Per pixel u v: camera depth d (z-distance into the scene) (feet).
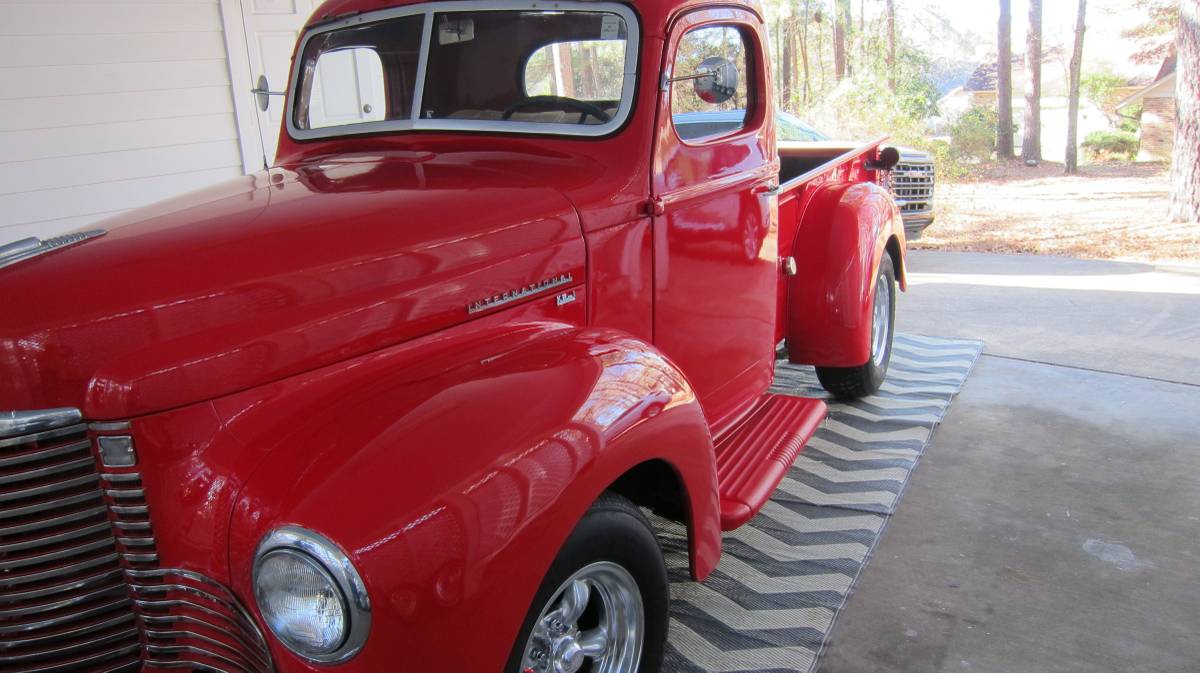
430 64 8.53
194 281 5.51
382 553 4.75
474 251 6.57
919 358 16.31
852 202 12.39
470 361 6.19
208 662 5.47
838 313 12.13
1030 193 49.47
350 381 5.94
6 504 5.23
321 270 5.88
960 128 73.92
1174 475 11.32
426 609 4.85
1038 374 15.31
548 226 7.02
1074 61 65.16
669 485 7.18
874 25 71.41
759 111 9.75
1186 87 32.73
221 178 21.38
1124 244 29.58
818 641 8.15
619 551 6.23
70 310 5.23
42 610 5.40
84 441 5.26
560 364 6.21
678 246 8.35
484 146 8.27
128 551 5.44
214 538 5.19
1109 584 8.96
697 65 8.02
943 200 46.42
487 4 8.24
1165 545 9.68
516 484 5.30
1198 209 33.17
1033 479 11.36
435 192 6.95
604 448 5.84
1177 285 21.63
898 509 10.71
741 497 8.39
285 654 4.88
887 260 13.80
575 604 6.14
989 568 9.34
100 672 5.57
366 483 4.95
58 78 18.65
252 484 5.13
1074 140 63.93
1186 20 32.50
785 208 11.62
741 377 9.88
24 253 6.00
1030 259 27.07
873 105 49.44
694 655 7.98
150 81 19.86
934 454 12.23
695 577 7.32
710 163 8.68
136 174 20.02
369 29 8.82
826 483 11.34
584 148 7.90
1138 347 16.56
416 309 6.25
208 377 5.33
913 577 9.21
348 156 8.57
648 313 8.09
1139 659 7.79
